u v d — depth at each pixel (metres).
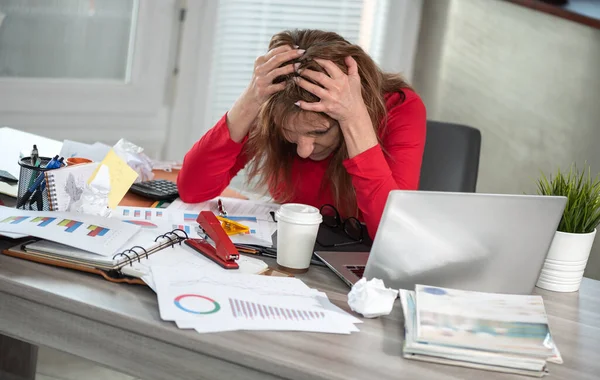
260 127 1.76
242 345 1.15
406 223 1.35
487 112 3.27
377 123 1.75
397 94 1.92
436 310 1.25
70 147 1.95
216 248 1.47
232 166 1.91
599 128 2.91
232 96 3.41
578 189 1.61
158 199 1.84
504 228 1.41
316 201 1.98
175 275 1.33
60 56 3.06
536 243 1.44
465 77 3.32
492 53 3.23
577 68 2.97
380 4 3.45
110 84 3.15
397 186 1.67
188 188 1.81
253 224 1.72
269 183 1.94
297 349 1.17
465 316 1.25
